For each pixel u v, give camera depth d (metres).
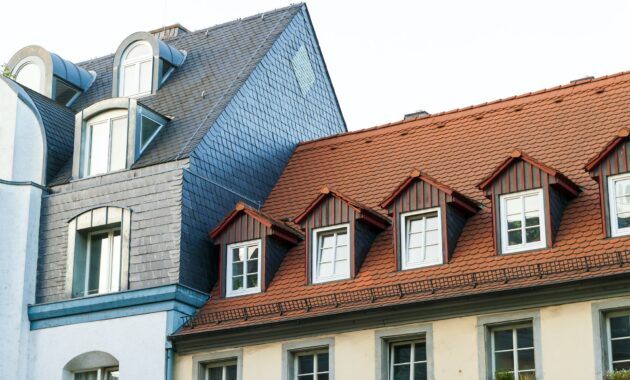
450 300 32.50
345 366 33.53
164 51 44.19
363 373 33.25
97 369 37.12
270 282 36.38
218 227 37.31
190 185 37.62
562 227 33.38
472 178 37.38
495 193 34.16
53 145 40.44
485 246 33.97
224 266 37.00
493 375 31.83
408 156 39.78
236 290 36.66
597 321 30.70
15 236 38.56
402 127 41.19
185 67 44.47
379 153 40.62
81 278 38.19
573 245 32.62
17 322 37.66
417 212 34.94
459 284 32.78
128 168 38.66
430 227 34.75
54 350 37.34
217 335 35.31
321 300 34.53
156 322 36.00
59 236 38.62
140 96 43.72
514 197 33.91
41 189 39.38
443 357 32.38
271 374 34.44
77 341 37.06
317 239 36.25
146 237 37.19
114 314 36.72
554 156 36.66
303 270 36.28
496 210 33.97
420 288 33.34
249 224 37.00
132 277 36.97
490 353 32.03
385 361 33.22
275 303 35.09
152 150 39.25
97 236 38.62
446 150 39.19
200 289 36.84
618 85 38.41
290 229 37.19
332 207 36.09
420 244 34.69
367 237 35.91
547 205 33.28
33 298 38.25
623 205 32.59
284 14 45.69
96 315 37.03
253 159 41.06
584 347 30.70
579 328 30.89
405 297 33.31
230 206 39.19
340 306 34.03
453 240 34.41
